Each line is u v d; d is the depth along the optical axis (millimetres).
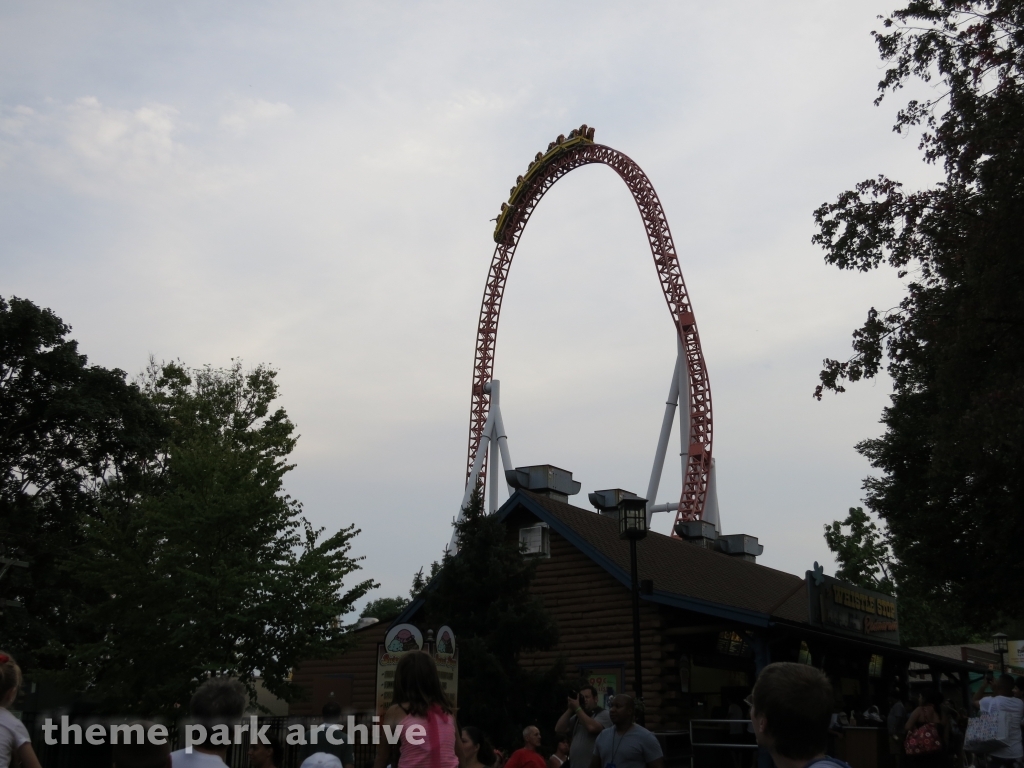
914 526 30250
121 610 23359
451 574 19688
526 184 73188
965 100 20484
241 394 48969
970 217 20938
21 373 43469
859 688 30172
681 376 60000
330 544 24250
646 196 65562
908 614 65562
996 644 36562
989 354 21125
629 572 23141
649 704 22203
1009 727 13906
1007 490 25375
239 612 21922
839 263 22812
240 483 24094
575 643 23859
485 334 71562
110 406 43500
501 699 18516
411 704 6953
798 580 36812
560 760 13281
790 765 4176
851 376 22594
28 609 42312
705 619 22875
